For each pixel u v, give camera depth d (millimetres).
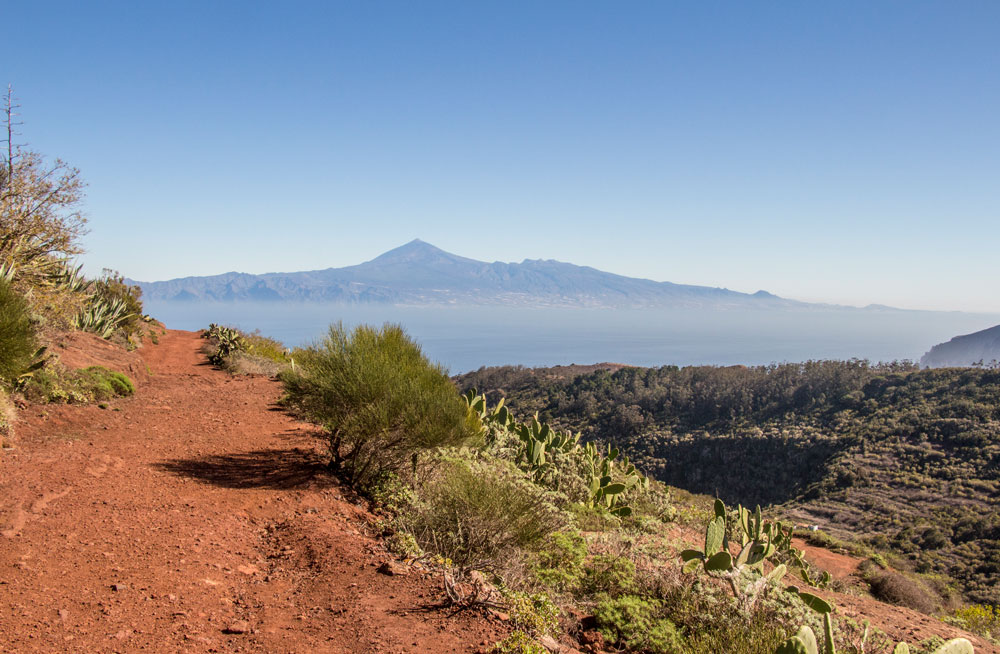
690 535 9898
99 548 4328
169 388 14242
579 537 5797
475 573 4516
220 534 4961
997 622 9117
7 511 4832
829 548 20797
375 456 7027
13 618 3094
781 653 3240
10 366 8062
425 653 3125
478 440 7469
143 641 3033
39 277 14438
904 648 3727
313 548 4688
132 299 27531
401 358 8312
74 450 7156
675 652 4051
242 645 3098
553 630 3902
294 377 7734
